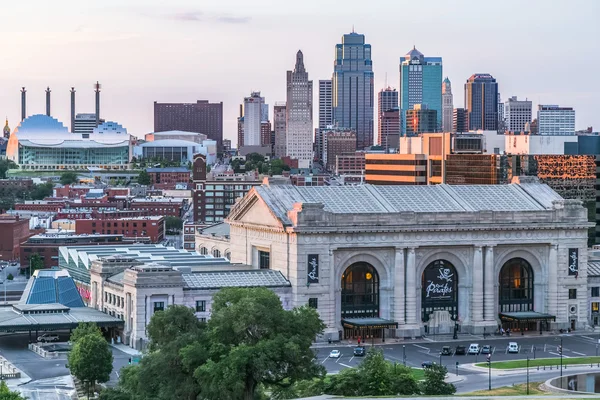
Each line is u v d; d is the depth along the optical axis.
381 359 192.12
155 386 189.50
